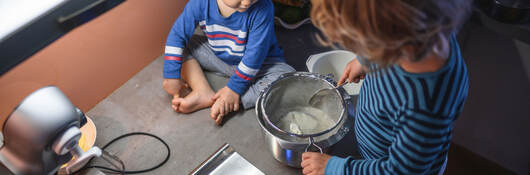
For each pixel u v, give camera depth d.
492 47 1.45
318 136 0.91
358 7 0.49
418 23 0.49
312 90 1.09
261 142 1.13
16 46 0.51
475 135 1.79
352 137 1.13
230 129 1.17
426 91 0.61
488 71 1.53
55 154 0.74
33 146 0.68
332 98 1.06
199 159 1.09
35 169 0.74
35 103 0.66
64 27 0.56
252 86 1.24
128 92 1.27
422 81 0.61
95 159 1.03
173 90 1.23
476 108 1.70
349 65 0.99
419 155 0.65
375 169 0.76
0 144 0.86
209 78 1.32
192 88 1.26
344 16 0.51
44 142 0.67
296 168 1.05
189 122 1.18
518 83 1.48
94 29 1.20
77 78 1.25
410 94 0.63
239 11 1.08
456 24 0.54
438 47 0.55
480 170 1.78
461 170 1.78
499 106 1.61
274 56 1.31
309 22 1.50
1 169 0.76
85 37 1.19
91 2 0.57
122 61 1.37
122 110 1.21
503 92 1.55
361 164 0.81
